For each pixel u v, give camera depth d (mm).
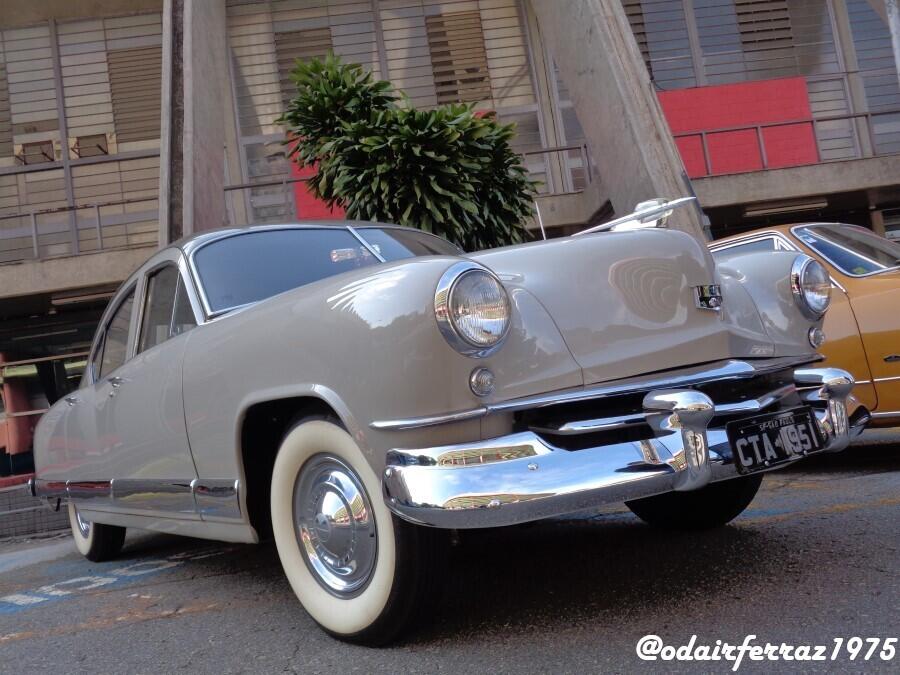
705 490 3436
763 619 2336
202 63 9453
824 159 13031
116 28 12719
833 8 13438
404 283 2248
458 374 2178
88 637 3031
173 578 3996
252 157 12422
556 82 12875
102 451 3906
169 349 3229
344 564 2506
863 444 5863
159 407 3250
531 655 2244
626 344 2449
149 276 3674
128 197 12469
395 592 2316
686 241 2725
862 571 2670
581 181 12797
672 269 2629
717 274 2752
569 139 12828
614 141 9578
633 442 2279
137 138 12594
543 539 3703
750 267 3039
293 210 12102
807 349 2965
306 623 2811
